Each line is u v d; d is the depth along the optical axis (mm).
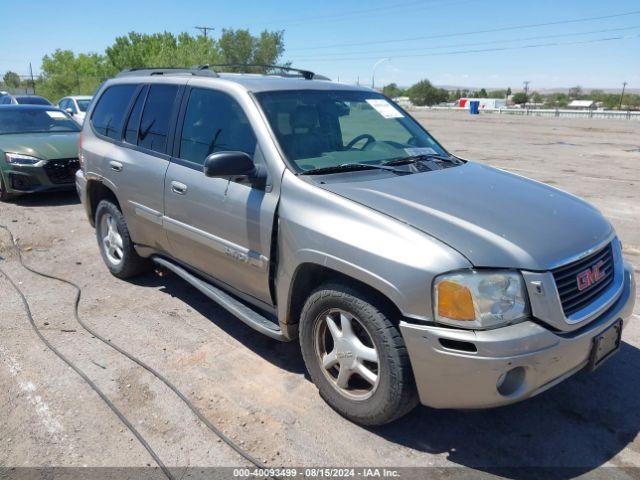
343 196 3117
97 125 5430
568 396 3479
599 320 2896
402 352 2811
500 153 15836
